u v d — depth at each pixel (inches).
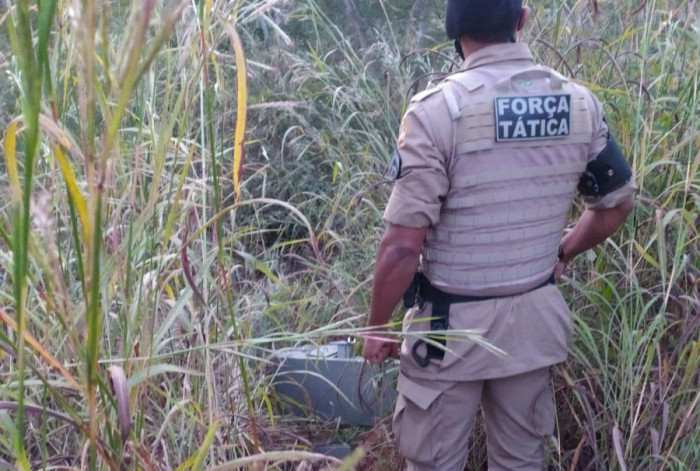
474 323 75.6
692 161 96.1
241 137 54.5
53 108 37.2
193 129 86.4
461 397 78.5
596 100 79.1
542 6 110.2
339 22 159.3
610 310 96.3
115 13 49.2
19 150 73.0
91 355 34.3
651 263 93.0
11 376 58.2
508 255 74.9
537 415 83.2
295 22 150.6
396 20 160.9
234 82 107.0
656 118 103.2
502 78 72.2
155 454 62.4
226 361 77.9
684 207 90.1
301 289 115.0
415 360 78.5
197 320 67.9
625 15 117.0
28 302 57.8
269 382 104.1
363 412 107.8
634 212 94.8
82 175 67.3
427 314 77.7
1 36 78.2
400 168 72.2
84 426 42.0
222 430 73.9
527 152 72.7
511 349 77.0
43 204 29.6
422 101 72.2
